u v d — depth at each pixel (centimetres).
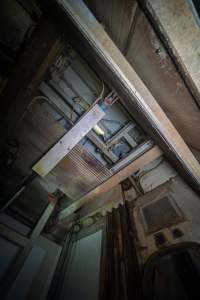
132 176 320
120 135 282
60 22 165
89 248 274
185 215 195
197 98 138
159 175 285
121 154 303
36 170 287
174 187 241
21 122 269
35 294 247
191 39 117
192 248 160
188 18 111
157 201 241
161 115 189
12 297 229
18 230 306
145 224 222
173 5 111
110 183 305
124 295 158
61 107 262
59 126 271
